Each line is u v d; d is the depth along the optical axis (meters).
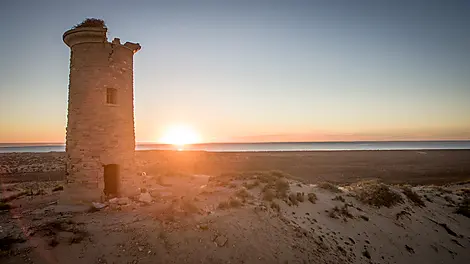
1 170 53.38
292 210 19.23
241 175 29.00
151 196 20.59
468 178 51.97
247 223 15.34
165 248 12.10
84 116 17.98
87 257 11.05
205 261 11.94
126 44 19.91
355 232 19.31
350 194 24.88
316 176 54.50
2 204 17.31
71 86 18.77
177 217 14.66
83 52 18.38
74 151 17.98
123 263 11.03
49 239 11.71
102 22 19.09
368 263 16.64
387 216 22.55
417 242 20.48
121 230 13.05
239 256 12.69
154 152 110.44
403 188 27.80
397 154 111.88
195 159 80.06
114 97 19.02
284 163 77.12
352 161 84.06
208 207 16.83
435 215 24.84
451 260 19.62
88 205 17.23
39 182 37.66
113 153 18.44
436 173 59.16
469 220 24.98
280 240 14.88
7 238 11.51
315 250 15.32
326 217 20.00
